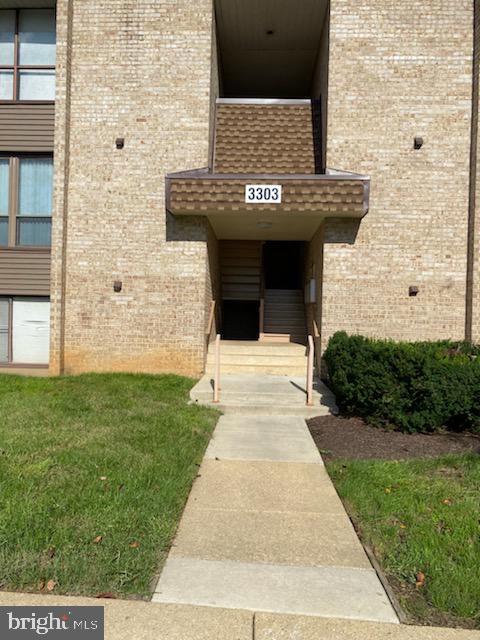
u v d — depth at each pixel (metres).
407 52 9.41
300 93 14.77
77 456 4.95
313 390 8.51
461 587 2.93
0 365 10.18
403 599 2.91
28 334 10.24
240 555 3.40
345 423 7.08
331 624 2.69
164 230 9.70
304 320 12.73
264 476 4.96
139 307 9.73
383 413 6.78
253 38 11.45
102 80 9.78
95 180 9.78
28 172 10.20
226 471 5.10
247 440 6.25
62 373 9.79
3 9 10.23
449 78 9.39
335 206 8.77
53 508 3.79
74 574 3.02
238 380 9.35
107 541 3.38
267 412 7.69
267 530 3.78
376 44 9.45
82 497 4.00
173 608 2.80
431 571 3.11
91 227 9.78
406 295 9.39
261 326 12.27
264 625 2.67
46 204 10.16
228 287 13.62
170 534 3.60
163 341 9.70
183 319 9.69
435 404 6.40
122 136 9.76
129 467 4.74
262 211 8.96
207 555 3.39
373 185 9.41
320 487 4.69
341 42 9.48
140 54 9.74
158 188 9.72
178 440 5.74
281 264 16.50
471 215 9.23
